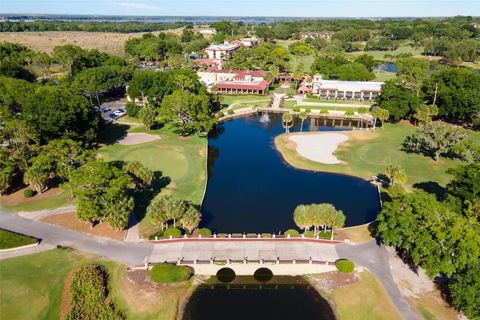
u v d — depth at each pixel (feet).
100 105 463.83
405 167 293.23
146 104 411.54
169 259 179.42
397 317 148.25
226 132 394.73
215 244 190.80
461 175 196.13
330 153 326.03
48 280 166.71
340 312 154.10
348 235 199.62
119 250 186.50
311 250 186.80
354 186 267.39
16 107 363.35
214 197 251.19
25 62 552.41
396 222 164.66
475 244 141.90
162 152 318.24
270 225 218.18
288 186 268.00
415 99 392.88
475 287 134.92
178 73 457.27
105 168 203.62
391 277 168.76
